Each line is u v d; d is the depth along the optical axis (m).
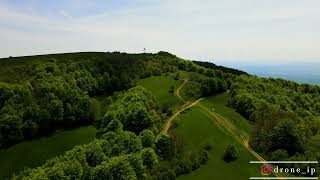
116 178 99.75
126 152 119.56
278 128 123.25
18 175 131.50
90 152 119.44
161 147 117.38
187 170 104.69
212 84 199.12
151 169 106.06
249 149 122.62
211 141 126.31
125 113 152.12
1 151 167.38
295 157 112.25
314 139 139.75
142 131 133.12
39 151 166.62
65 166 110.06
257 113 155.12
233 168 108.19
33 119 183.25
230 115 159.00
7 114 178.62
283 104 189.38
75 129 191.50
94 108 199.25
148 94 181.75
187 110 166.12
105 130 141.38
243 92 190.00
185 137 131.38
